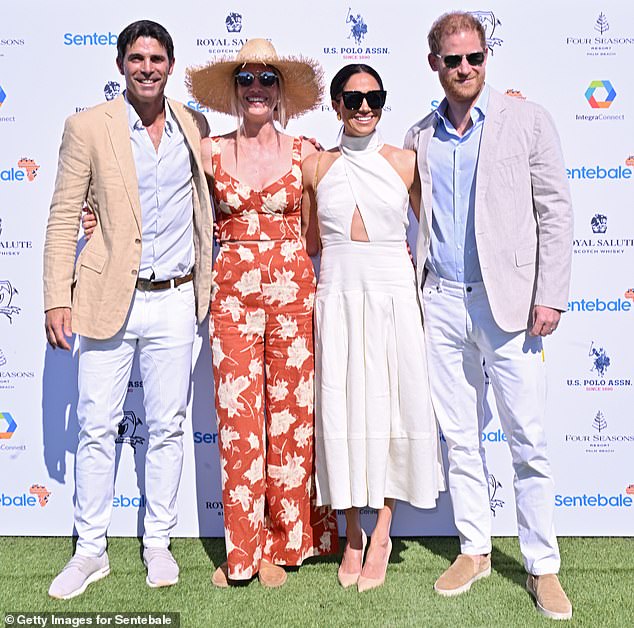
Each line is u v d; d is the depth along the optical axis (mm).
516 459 2945
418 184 3057
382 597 2967
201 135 3119
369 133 2941
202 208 2994
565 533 3617
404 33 3447
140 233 2939
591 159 3471
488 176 2814
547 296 2793
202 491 3646
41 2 3449
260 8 3439
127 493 3650
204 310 3057
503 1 3416
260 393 3051
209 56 3459
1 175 3521
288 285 2980
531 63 3438
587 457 3580
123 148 2906
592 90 3445
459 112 2898
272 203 2949
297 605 2900
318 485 3082
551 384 3562
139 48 2818
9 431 3635
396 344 2973
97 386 3043
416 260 3127
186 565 3305
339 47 3455
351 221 2955
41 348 3596
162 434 3141
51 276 2953
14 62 3473
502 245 2822
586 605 2869
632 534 3596
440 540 3613
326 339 2979
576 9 3414
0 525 3674
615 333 3533
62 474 3646
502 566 3262
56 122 3496
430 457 2979
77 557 3102
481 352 2998
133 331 3029
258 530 3092
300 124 3514
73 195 2947
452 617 2789
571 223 2805
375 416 2959
